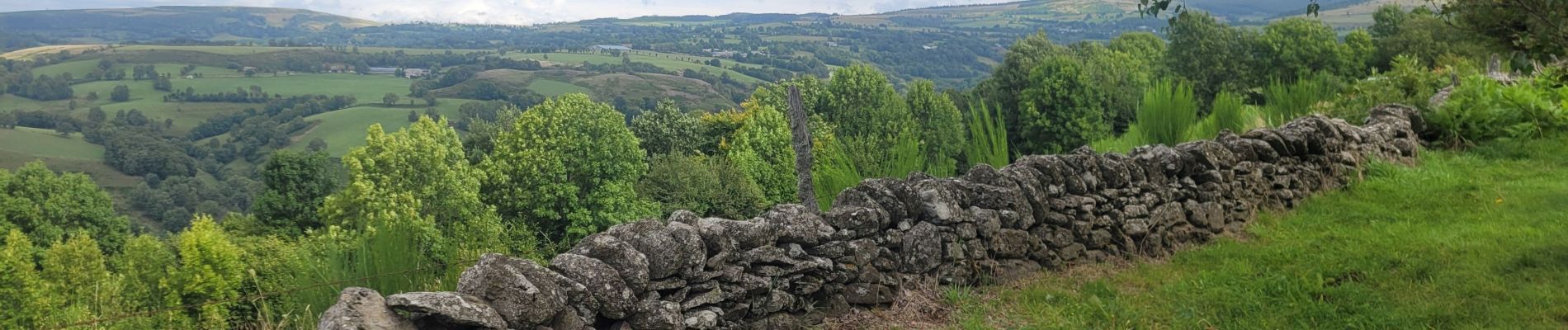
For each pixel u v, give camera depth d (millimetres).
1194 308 5816
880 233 6094
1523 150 12008
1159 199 7832
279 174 38938
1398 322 5414
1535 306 5520
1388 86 15797
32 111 147250
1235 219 8617
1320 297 5977
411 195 38125
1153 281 6660
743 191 37844
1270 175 9250
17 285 25453
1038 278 6734
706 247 5055
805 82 53219
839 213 5840
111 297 10891
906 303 5988
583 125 46062
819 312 5660
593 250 4734
